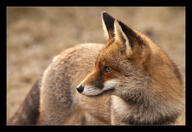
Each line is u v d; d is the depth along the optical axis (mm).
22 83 17438
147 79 8930
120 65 8781
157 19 24500
